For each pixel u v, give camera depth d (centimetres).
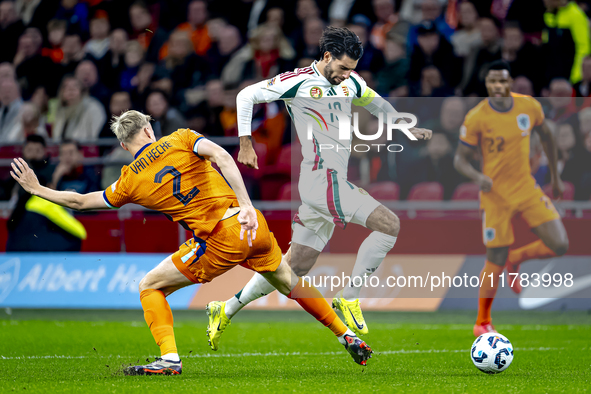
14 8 4894
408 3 4331
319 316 1617
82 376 1560
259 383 1436
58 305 3089
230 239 1517
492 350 1581
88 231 3269
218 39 4156
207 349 2145
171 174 1515
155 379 1494
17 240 3188
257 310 3172
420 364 1809
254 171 3481
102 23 4541
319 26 3941
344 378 1527
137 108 3850
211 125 3734
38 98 4316
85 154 3772
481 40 3722
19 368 1723
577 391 1348
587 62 3634
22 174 1547
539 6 3834
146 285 1582
